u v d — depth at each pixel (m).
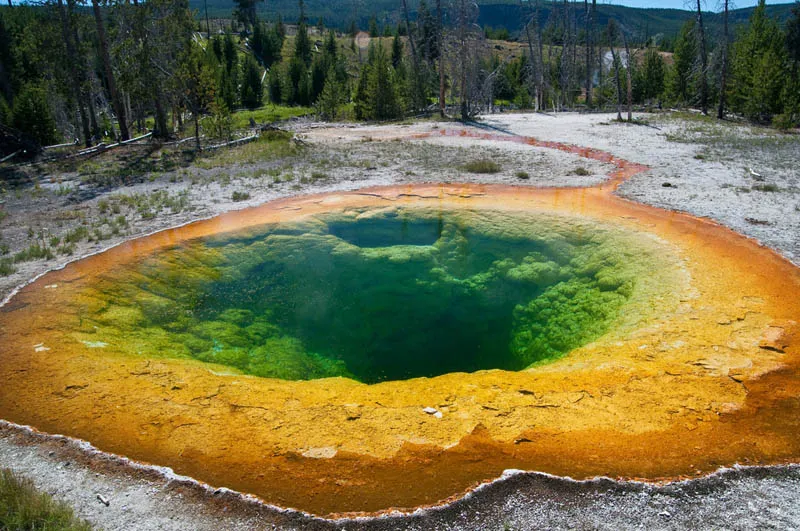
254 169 15.96
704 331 6.36
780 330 6.30
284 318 8.60
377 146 19.95
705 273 7.84
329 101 37.78
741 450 4.49
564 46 44.50
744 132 23.31
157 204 12.16
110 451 4.57
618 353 6.11
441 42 32.12
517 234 10.30
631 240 9.30
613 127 25.27
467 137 22.70
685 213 10.77
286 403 5.37
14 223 10.94
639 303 7.34
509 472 4.26
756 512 3.82
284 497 4.07
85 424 4.93
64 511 3.78
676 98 39.41
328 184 13.84
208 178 14.73
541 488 4.10
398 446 4.65
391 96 33.69
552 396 5.35
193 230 10.20
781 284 7.44
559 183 13.63
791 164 15.35
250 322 8.26
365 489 4.15
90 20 23.44
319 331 8.58
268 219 10.77
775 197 11.77
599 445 4.60
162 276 8.53
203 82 21.98
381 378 7.96
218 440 4.73
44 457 4.49
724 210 10.88
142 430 4.86
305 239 10.11
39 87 28.45
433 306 9.31
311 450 4.60
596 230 9.94
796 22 32.34
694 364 5.74
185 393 5.50
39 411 5.11
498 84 52.88
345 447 4.64
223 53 59.88
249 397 5.47
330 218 11.00
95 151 19.09
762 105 28.11
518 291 9.34
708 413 4.97
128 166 16.66
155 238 9.77
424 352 8.55
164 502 4.01
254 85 53.22
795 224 9.90
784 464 4.32
